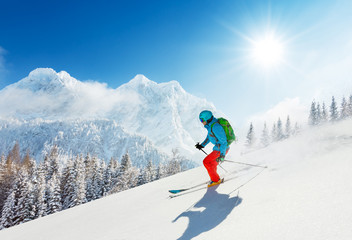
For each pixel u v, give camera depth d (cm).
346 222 147
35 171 5756
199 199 338
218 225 217
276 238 158
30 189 3797
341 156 294
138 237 254
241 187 321
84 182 4953
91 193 4994
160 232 247
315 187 224
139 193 612
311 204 191
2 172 6028
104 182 5562
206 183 426
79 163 5894
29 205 3697
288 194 232
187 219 264
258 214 209
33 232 523
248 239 169
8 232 637
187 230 230
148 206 421
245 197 272
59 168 6366
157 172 6838
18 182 4000
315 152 371
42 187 3966
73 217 546
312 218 168
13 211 3700
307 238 145
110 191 5341
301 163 336
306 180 253
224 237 186
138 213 386
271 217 194
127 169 6097
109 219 412
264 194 259
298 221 170
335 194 193
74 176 4934
